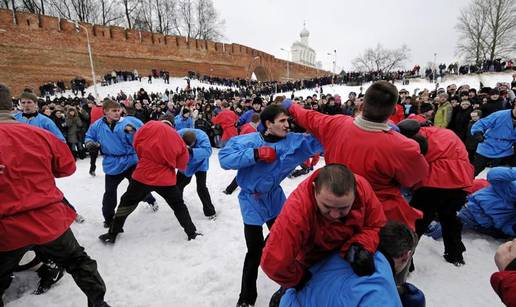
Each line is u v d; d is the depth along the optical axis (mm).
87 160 9000
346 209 1340
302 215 1438
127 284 2924
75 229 4008
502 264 1519
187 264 3215
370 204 1557
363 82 30578
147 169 3418
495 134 4926
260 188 2473
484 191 3605
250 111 8227
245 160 2301
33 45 24953
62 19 26719
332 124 2184
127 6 40219
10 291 2807
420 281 2865
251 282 2521
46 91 23375
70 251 2213
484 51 39500
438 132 3033
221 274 3023
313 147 2398
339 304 1322
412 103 8953
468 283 2834
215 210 4598
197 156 4086
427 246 3461
